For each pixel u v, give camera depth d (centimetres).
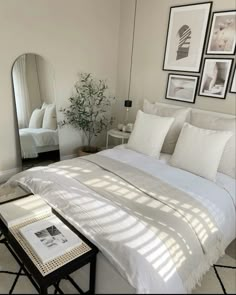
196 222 153
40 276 115
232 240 192
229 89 256
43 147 327
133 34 341
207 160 205
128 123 356
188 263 137
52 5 286
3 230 148
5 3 253
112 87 383
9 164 305
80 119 343
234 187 199
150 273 116
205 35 266
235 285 166
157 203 163
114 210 153
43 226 147
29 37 279
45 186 183
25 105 297
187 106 298
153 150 248
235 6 241
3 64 269
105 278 121
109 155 248
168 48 302
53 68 311
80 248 132
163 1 296
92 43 338
